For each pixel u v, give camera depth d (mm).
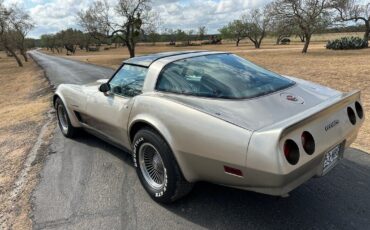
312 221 3094
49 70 30094
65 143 5590
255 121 2742
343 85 10547
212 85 3252
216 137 2770
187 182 3242
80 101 4895
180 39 121250
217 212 3301
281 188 2547
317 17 34031
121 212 3408
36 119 7934
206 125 2852
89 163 4676
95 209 3498
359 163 4242
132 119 3607
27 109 9750
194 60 3730
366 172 3994
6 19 51688
